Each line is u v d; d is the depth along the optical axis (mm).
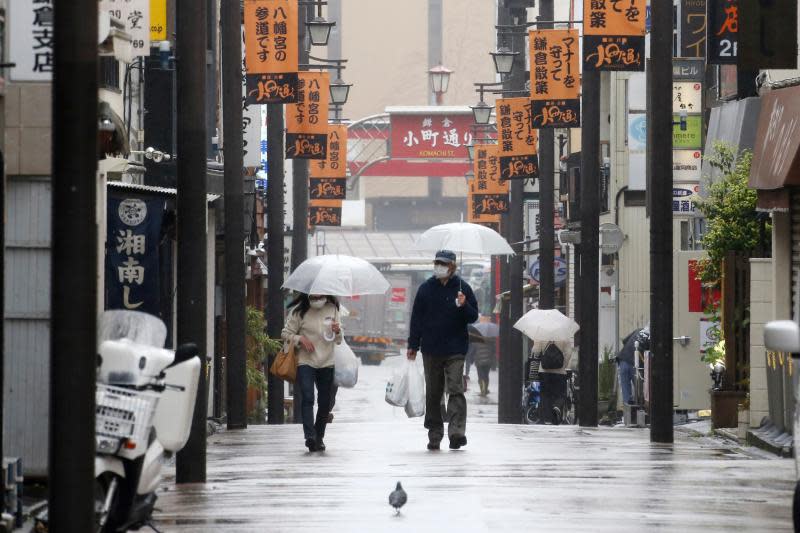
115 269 54812
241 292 68812
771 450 49125
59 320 22516
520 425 69625
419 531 30266
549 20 87688
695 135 82562
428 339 50156
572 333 86125
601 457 47562
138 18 52188
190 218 40062
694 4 81938
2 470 29188
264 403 99562
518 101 100125
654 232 54562
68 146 22469
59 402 22516
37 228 35125
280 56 75250
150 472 26297
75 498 22516
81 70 22438
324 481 40062
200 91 39969
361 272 51094
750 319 54000
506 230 139625
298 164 110938
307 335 50719
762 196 53250
